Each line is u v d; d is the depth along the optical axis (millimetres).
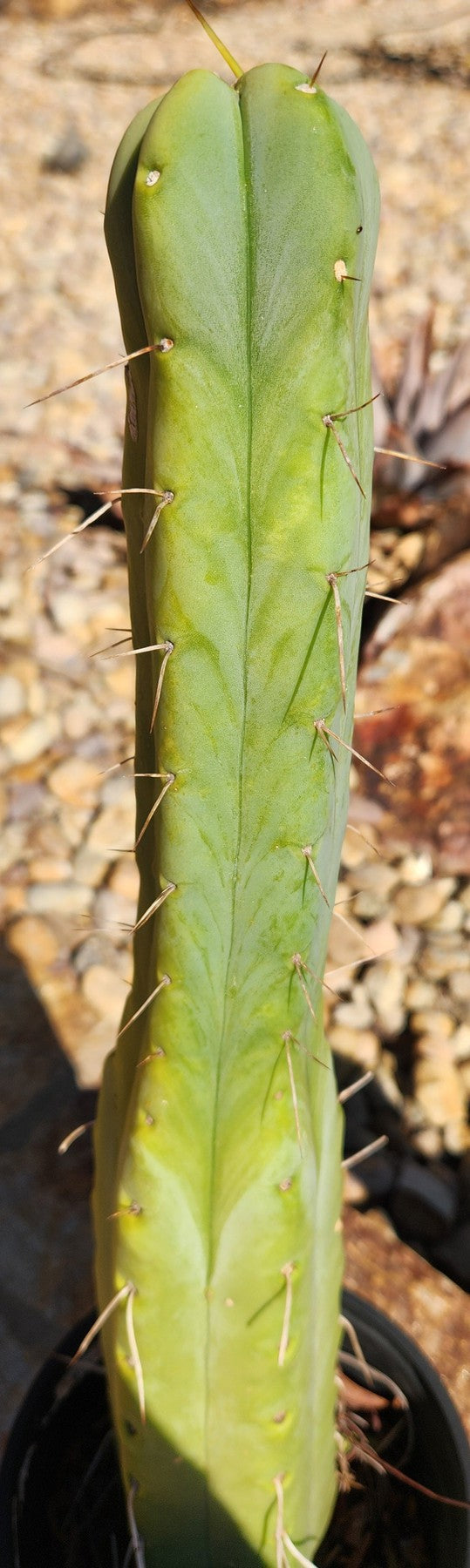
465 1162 1036
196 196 319
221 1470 513
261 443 341
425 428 1766
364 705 1367
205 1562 550
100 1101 569
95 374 354
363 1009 1161
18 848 1315
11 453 1894
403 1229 1001
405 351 1815
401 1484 648
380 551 1703
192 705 377
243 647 369
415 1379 648
